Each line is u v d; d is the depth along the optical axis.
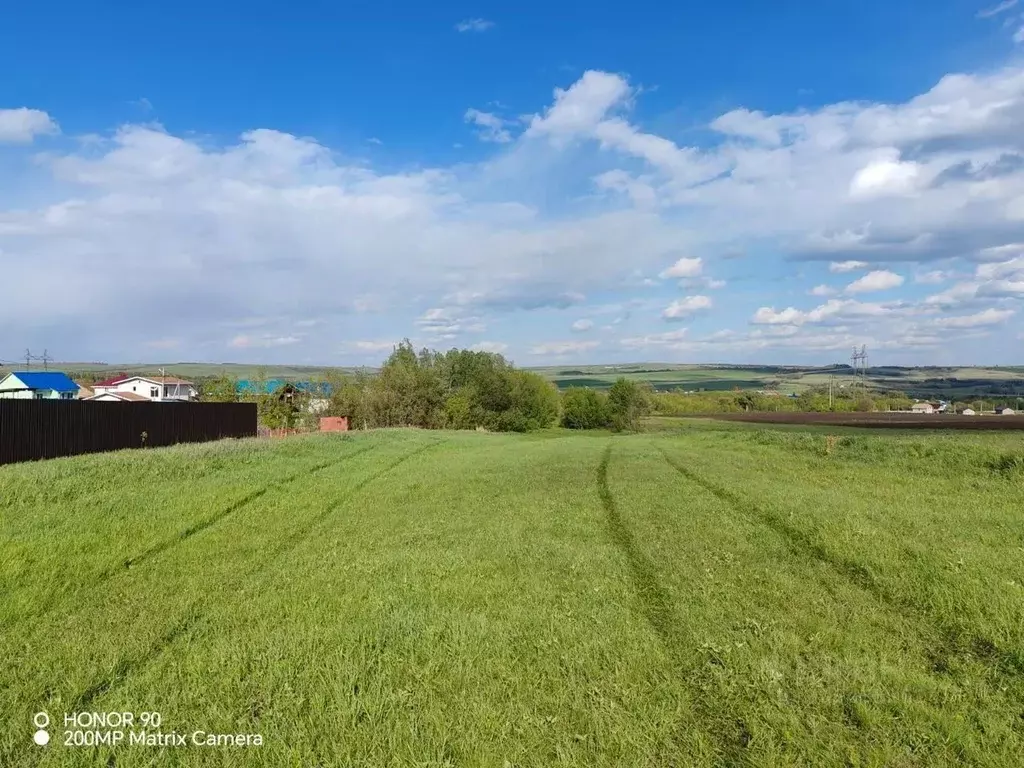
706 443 28.52
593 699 4.38
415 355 71.94
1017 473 13.70
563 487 14.94
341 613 6.19
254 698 4.46
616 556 8.30
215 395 46.03
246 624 6.05
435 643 5.33
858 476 15.17
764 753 3.75
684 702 4.35
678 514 10.95
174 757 3.82
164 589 7.34
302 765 3.67
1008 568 6.80
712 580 7.04
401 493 14.69
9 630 6.05
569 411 92.25
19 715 4.38
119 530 9.75
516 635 5.49
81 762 3.83
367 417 56.16
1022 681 4.49
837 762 3.67
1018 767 3.56
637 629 5.65
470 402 72.00
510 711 4.21
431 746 3.81
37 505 10.73
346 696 4.42
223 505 12.05
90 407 22.33
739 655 5.00
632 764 3.66
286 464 18.45
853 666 4.79
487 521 11.03
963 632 5.34
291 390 51.47
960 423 57.06
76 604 6.84
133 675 5.00
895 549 7.64
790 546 8.55
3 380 67.69
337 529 10.75
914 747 3.79
